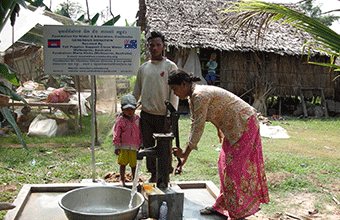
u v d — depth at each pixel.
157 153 3.21
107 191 3.31
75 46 4.16
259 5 3.33
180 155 3.27
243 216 3.15
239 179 3.14
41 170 5.06
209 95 3.10
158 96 4.04
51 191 3.98
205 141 8.09
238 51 13.97
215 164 5.94
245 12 3.55
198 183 4.29
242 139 3.15
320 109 14.08
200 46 12.67
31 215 3.32
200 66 14.08
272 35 14.26
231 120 3.17
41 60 8.99
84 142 7.26
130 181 4.66
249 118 3.16
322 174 5.51
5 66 3.34
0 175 4.68
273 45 13.60
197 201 3.84
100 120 8.25
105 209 3.27
